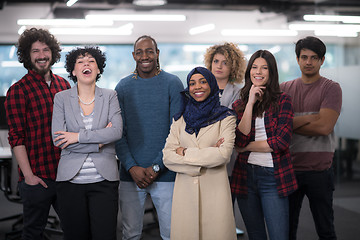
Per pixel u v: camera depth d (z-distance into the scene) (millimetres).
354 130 5594
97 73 2865
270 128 2658
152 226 4500
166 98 3055
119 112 2852
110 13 9828
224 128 2586
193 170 2549
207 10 10352
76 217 2701
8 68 10320
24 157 2936
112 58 11227
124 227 3113
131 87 3086
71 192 2684
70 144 2672
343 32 5660
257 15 10672
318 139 3027
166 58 11617
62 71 10367
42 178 2994
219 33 11297
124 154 3008
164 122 3037
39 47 3023
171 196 3010
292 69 10898
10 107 2930
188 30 11039
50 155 3021
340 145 5715
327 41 5703
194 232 2555
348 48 5633
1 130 4992
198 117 2621
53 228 4480
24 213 3057
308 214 4336
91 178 2689
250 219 2738
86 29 10188
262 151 2631
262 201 2678
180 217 2604
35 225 3055
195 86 2590
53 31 9852
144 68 3045
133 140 3045
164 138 3027
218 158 2492
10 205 5793
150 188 3039
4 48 10109
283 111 2646
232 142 2559
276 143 2570
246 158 2721
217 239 2543
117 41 10883
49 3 9438
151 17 9578
